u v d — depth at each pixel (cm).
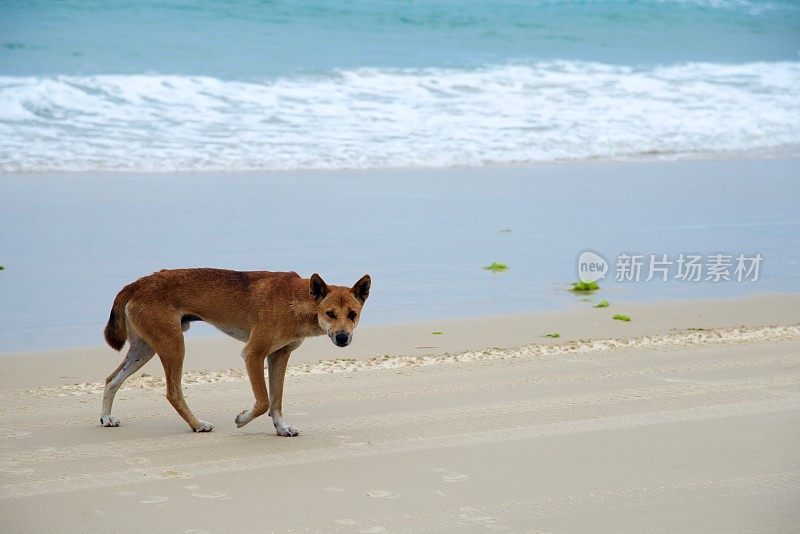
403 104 2448
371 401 848
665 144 2295
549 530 575
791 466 686
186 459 698
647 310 1198
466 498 624
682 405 833
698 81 2970
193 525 577
